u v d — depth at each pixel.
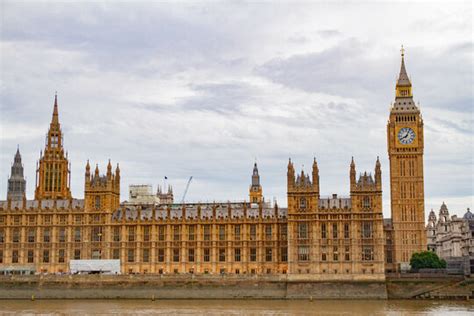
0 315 164.25
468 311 167.75
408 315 159.88
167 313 166.88
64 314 165.75
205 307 181.38
